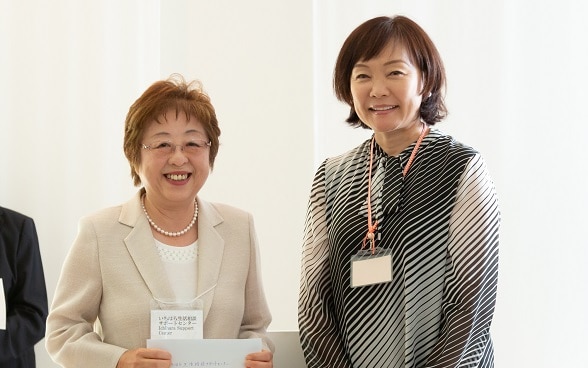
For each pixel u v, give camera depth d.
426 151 2.57
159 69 4.64
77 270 2.56
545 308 4.34
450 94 4.46
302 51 4.63
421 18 4.51
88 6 4.61
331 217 2.65
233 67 4.66
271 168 4.64
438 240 2.46
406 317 2.44
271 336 2.77
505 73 4.43
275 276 4.62
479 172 2.48
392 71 2.53
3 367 3.69
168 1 4.67
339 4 4.60
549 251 4.35
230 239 2.70
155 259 2.58
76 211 4.58
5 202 4.54
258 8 4.66
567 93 4.38
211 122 2.63
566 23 4.39
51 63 4.59
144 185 2.64
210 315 2.56
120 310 2.52
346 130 4.59
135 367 2.37
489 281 2.44
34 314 3.83
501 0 4.44
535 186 4.38
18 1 4.57
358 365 2.52
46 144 4.57
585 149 4.34
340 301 2.58
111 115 4.61
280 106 4.64
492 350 2.53
